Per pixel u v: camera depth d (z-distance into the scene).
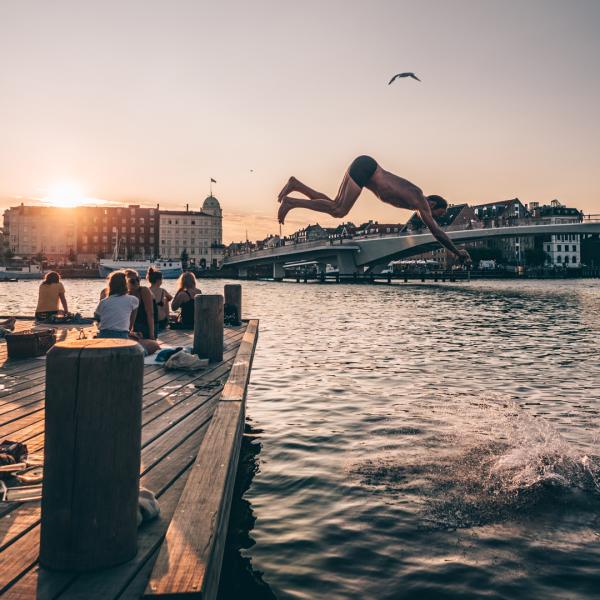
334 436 7.16
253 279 120.94
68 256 142.75
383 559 4.05
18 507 3.39
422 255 129.75
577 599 3.55
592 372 12.21
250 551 4.20
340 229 158.62
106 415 2.67
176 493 3.68
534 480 5.45
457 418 8.02
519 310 33.66
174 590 2.48
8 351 8.95
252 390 10.21
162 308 12.51
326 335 19.78
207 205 154.25
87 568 2.66
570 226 61.06
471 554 4.11
